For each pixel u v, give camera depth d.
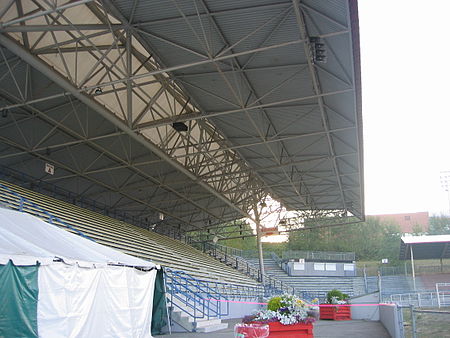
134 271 12.73
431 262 62.91
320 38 14.48
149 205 37.84
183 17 14.39
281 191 38.06
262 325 9.41
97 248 12.63
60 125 21.45
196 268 31.38
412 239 44.31
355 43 13.97
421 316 16.56
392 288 48.66
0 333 8.07
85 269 10.50
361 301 27.92
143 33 15.76
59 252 10.09
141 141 21.80
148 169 30.94
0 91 18.77
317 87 18.03
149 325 13.33
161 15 14.86
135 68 20.11
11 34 15.46
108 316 11.22
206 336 14.47
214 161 31.92
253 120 22.75
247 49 16.41
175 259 29.78
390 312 15.96
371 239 86.06
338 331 17.81
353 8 12.41
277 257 62.03
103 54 15.89
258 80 18.64
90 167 28.11
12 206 17.23
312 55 14.76
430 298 27.05
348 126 22.47
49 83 19.09
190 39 16.05
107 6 14.47
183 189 36.44
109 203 34.72
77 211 27.17
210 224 47.50
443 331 12.45
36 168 26.14
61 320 9.50
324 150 26.89
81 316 10.19
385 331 17.73
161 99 22.95
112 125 23.52
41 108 20.78
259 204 42.69
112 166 28.89
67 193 29.98
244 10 14.21
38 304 8.96
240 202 39.22
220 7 14.25
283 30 15.16
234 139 26.05
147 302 13.27
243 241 84.06
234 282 34.88
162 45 16.75
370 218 90.19
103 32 15.24
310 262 57.38
